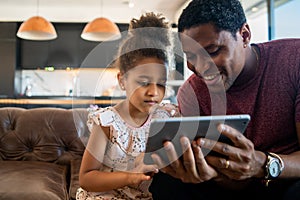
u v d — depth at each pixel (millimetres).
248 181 968
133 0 5406
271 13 3795
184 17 983
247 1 3959
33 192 1326
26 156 1795
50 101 5406
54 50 5949
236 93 1086
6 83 5645
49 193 1334
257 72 1062
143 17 992
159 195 1028
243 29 1009
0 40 5672
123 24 5969
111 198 1036
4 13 5770
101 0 5418
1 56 5660
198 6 959
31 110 1916
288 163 879
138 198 1051
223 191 1005
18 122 1850
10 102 5418
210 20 929
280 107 1028
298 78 1019
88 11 5926
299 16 3250
